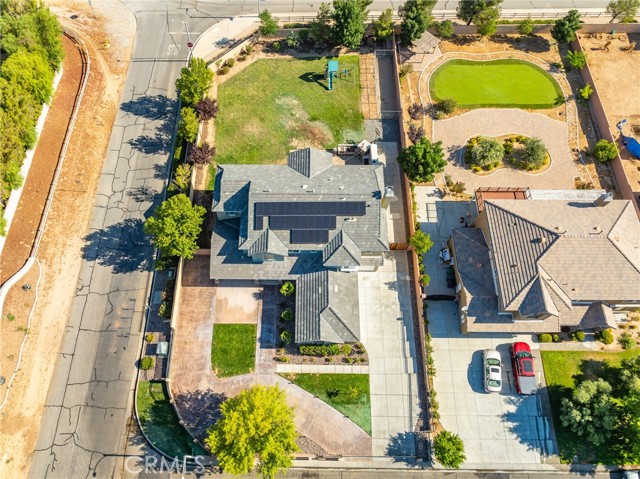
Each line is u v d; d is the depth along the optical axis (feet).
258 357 146.30
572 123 191.72
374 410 140.05
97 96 193.77
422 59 208.64
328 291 140.77
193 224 147.64
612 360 146.10
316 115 193.16
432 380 142.82
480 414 139.54
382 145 186.70
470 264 148.46
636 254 138.51
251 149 183.52
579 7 227.40
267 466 119.44
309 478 133.59
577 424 132.87
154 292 155.84
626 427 129.90
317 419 138.72
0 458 131.95
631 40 213.66
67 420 137.90
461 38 215.72
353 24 193.26
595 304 138.21
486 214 148.56
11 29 178.19
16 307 148.36
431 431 136.56
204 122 189.26
